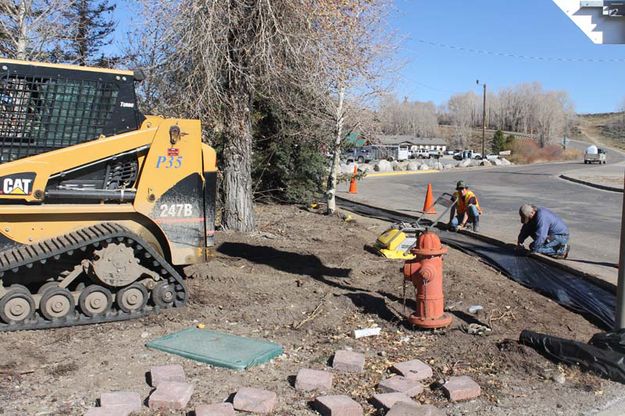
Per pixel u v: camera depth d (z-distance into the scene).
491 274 8.74
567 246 10.16
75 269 5.76
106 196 5.94
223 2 9.12
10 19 12.98
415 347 5.38
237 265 8.31
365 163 48.69
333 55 10.03
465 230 13.01
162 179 6.15
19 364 4.64
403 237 9.46
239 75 9.77
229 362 4.73
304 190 17.02
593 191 26.03
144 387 4.30
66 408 3.93
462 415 4.05
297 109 13.32
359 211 17.11
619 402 4.34
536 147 94.44
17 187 5.55
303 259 8.87
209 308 6.30
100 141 5.91
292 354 5.13
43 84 5.82
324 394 4.31
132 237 5.81
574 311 6.92
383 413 4.00
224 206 10.90
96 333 5.46
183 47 9.15
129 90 6.20
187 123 6.27
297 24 9.41
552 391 4.50
